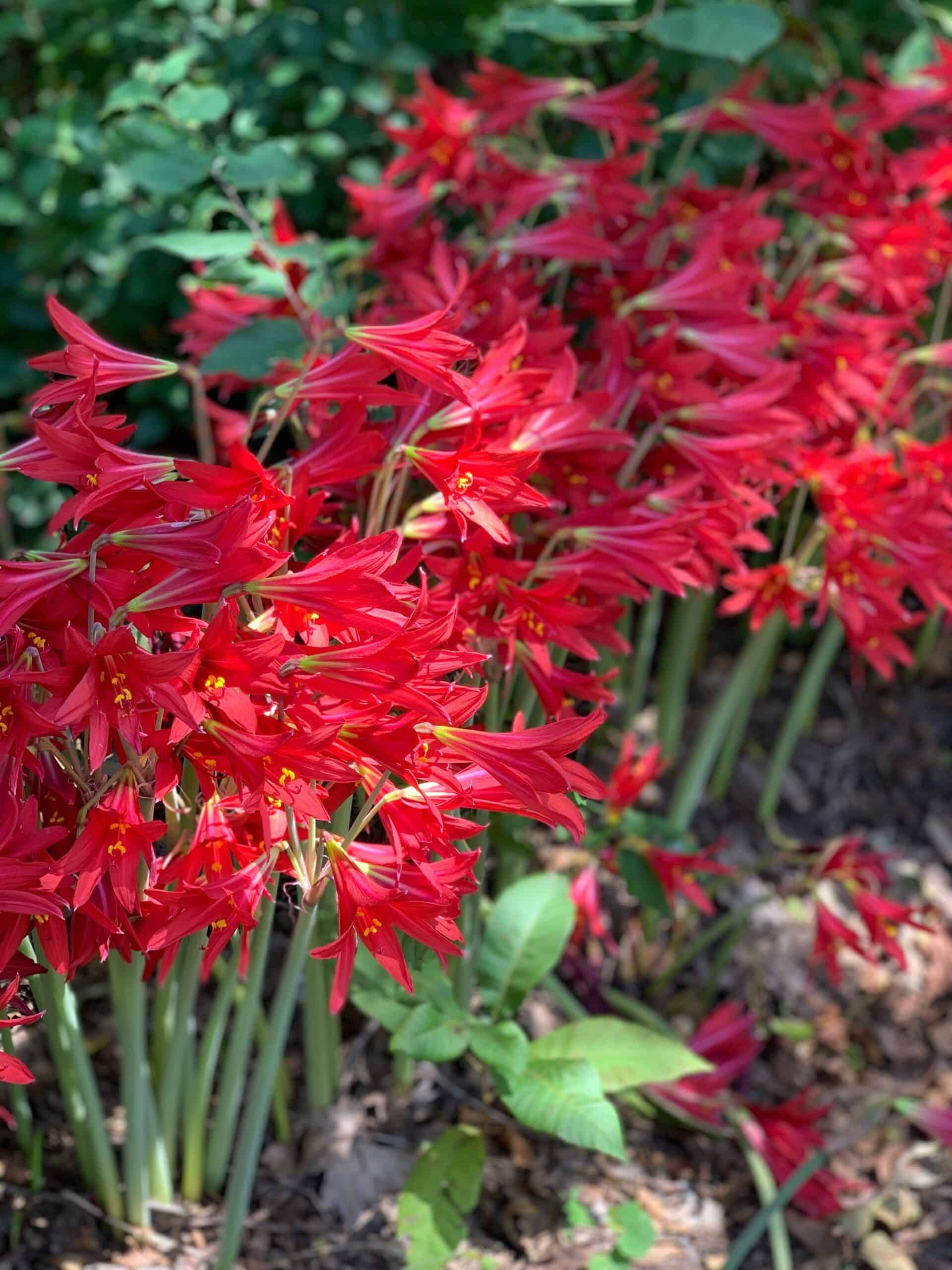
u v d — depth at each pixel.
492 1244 0.88
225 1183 0.88
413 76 1.23
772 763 1.22
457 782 0.53
